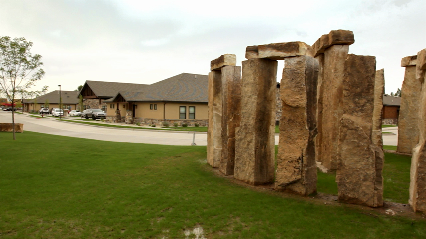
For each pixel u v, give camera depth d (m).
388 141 19.95
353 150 5.67
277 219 5.13
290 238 4.49
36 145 12.84
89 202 5.90
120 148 13.03
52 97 70.75
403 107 12.59
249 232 4.69
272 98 7.26
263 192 6.59
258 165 7.18
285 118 6.45
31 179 7.43
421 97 5.54
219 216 5.29
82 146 13.25
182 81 36.47
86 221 5.02
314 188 6.42
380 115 11.42
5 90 13.88
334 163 9.09
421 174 5.21
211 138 9.52
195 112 32.59
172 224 4.96
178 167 9.23
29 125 30.59
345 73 5.63
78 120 39.88
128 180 7.60
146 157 10.84
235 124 8.29
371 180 5.55
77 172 8.29
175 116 31.61
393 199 6.39
